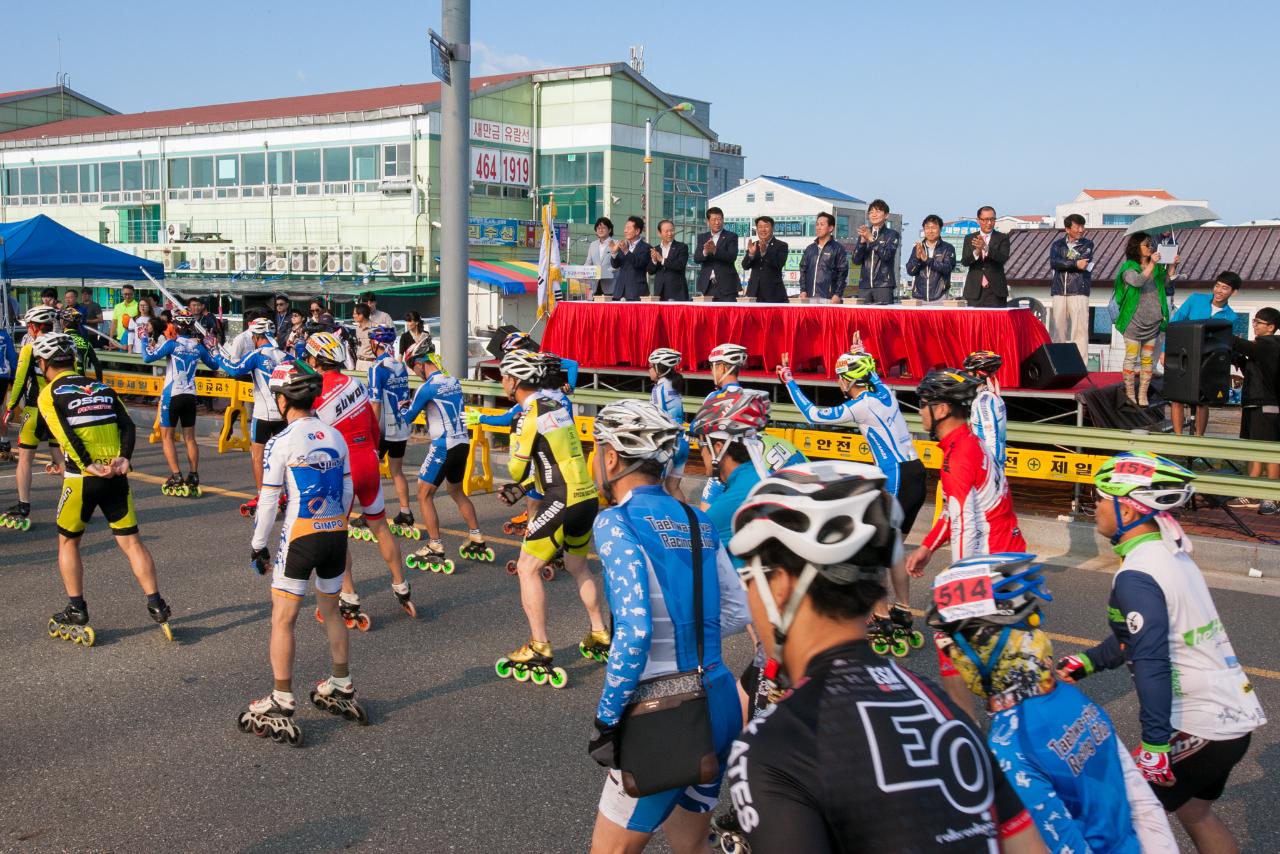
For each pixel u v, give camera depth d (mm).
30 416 10086
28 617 7500
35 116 55031
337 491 5586
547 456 6410
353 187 41969
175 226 45375
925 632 7152
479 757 5305
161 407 11703
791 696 1820
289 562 5434
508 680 6383
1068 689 2939
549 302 14914
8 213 50312
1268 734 5543
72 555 6918
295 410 5527
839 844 1700
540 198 46031
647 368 13312
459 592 8219
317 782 5023
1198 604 3449
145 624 7371
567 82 45188
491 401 13906
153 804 4797
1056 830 2785
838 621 1874
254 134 43625
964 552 5340
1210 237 26328
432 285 39812
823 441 10789
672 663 3273
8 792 4906
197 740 5492
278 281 42094
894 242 12734
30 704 5969
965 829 1697
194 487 11836
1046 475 9648
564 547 6609
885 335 11648
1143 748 3398
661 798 3256
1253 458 8781
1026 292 24453
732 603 3508
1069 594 8164
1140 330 12094
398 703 6020
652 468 3555
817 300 12383
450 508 11273
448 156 13312
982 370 7285
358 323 16234
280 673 5453
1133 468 3473
